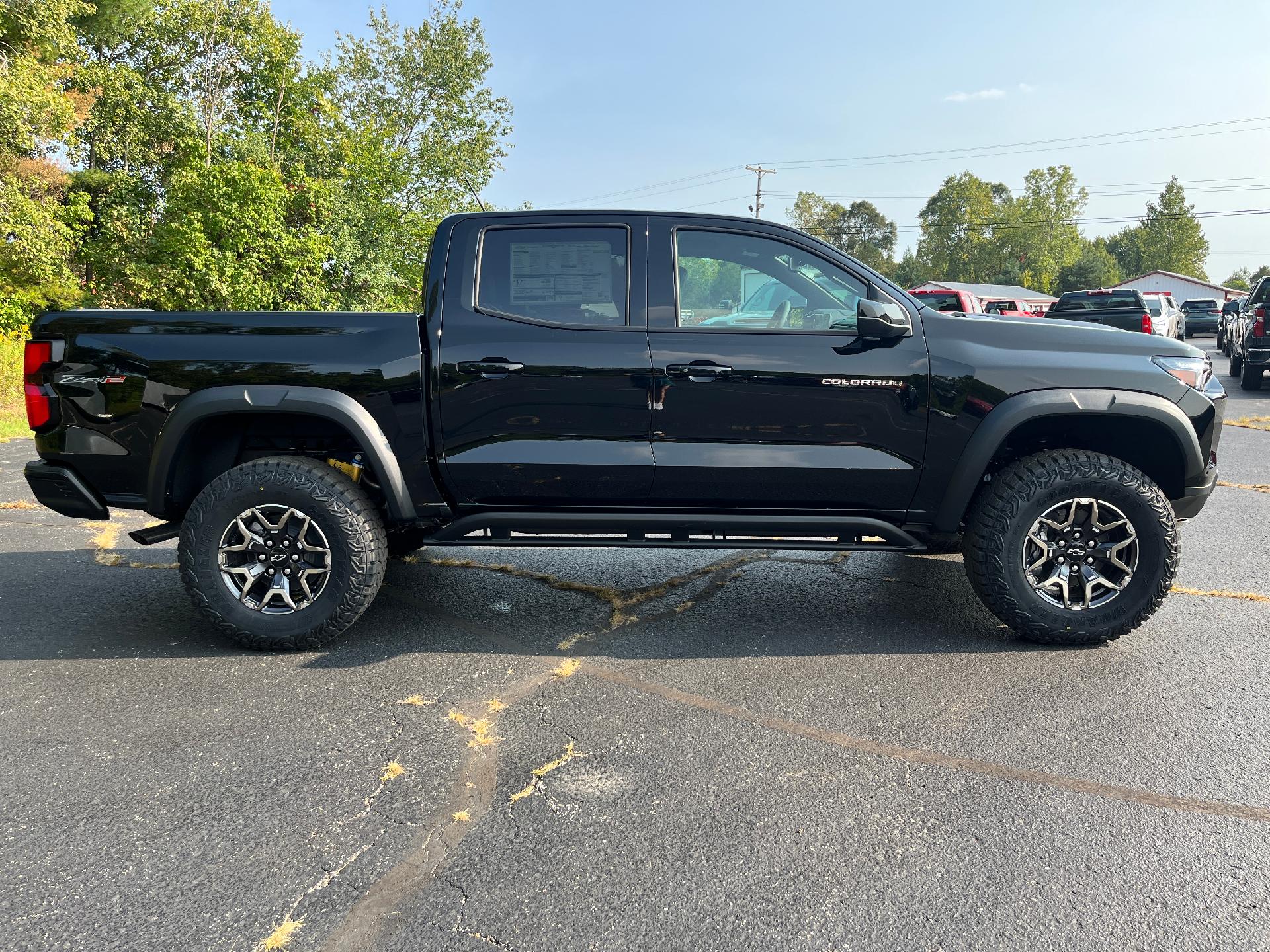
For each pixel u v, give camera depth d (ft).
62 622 12.53
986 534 11.09
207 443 11.99
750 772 8.22
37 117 58.39
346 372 10.96
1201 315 123.24
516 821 7.36
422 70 99.40
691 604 13.51
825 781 8.03
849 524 11.27
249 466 10.99
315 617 11.10
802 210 381.19
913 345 11.03
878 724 9.25
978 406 10.93
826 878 6.57
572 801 7.70
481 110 104.37
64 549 16.93
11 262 59.16
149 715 9.42
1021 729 9.10
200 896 6.32
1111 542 11.29
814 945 5.84
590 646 11.66
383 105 101.45
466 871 6.66
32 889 6.40
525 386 11.02
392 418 11.08
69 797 7.71
